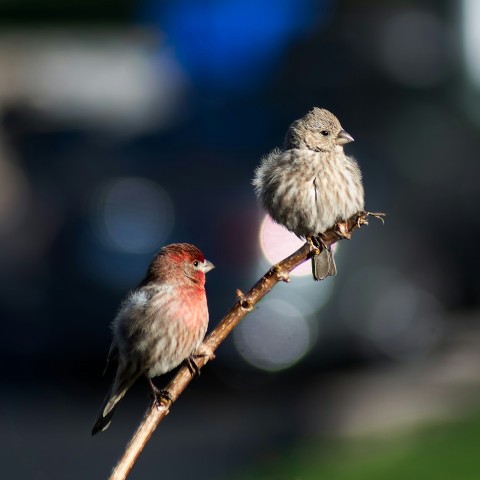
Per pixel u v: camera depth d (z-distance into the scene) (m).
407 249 14.70
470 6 18.23
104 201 14.29
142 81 31.38
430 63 17.44
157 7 28.52
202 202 13.80
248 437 13.30
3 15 41.12
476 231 16.22
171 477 12.22
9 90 35.97
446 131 16.58
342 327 13.70
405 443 12.01
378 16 17.86
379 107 16.20
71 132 16.34
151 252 13.91
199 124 15.41
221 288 13.32
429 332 14.92
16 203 23.61
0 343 14.30
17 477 12.34
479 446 11.54
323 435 12.95
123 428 13.89
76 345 14.14
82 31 38.66
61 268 14.23
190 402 14.18
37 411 14.16
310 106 15.98
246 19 19.89
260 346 13.54
